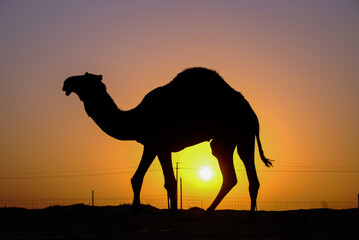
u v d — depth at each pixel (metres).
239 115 12.45
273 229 9.51
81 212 13.02
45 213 12.73
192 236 8.52
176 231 9.12
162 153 12.35
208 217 12.02
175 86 12.76
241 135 12.45
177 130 12.51
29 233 8.88
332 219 11.39
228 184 12.73
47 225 9.96
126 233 8.87
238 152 12.56
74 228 9.50
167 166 12.32
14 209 14.04
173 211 12.14
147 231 9.10
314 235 8.75
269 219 11.55
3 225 9.98
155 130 12.37
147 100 12.73
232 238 8.34
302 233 8.98
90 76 12.60
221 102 12.50
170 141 12.45
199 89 12.62
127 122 12.45
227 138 12.60
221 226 9.94
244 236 8.57
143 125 12.45
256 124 12.70
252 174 12.41
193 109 12.55
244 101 12.73
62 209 14.06
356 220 11.20
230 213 14.34
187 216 12.29
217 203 12.66
